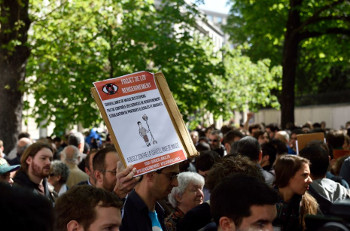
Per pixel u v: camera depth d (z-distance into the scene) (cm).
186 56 1744
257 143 579
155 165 346
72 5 1488
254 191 255
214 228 339
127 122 347
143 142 347
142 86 357
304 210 430
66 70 1677
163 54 1711
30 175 560
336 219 165
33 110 1730
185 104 1769
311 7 2328
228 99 2598
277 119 4641
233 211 254
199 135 1594
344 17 2241
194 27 1847
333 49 2489
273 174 610
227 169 387
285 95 2381
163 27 1800
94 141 1744
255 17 2447
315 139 683
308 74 4478
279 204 421
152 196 352
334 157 848
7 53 1350
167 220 438
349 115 3972
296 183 430
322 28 2320
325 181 507
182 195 487
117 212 280
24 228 108
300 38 2345
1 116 1352
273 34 2470
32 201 112
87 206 273
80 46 1532
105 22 1661
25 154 561
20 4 1255
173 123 359
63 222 274
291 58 2359
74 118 1694
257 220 252
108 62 1744
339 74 4512
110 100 347
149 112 354
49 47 1470
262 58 3956
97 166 454
